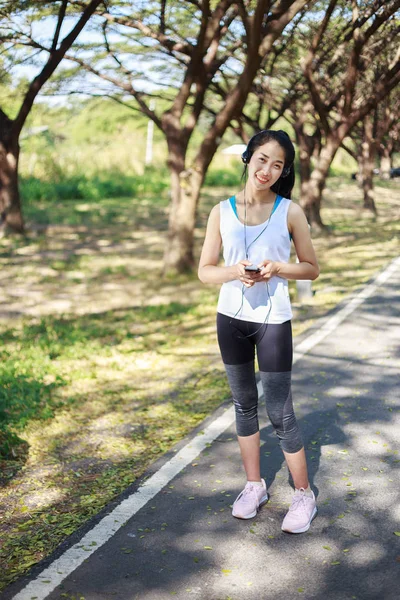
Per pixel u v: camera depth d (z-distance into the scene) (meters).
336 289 11.17
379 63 17.22
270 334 3.38
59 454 4.82
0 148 18.31
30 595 3.03
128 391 6.29
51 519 3.83
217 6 11.95
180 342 8.24
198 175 12.80
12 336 8.60
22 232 18.94
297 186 43.50
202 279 3.45
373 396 5.80
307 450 4.64
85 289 12.15
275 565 3.24
